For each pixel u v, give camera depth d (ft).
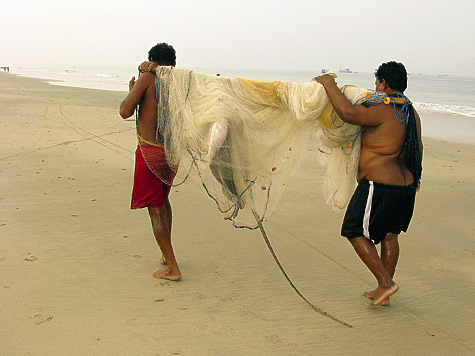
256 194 11.59
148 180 10.94
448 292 11.68
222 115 10.61
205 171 11.22
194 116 10.85
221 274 11.85
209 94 10.77
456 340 9.22
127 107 10.75
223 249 13.66
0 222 14.42
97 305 9.55
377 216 10.05
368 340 8.99
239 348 8.29
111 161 24.85
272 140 11.27
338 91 10.18
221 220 16.30
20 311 9.05
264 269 12.41
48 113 44.73
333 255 13.76
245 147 11.10
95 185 19.70
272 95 10.98
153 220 11.10
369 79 318.04
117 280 10.91
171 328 8.82
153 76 10.87
